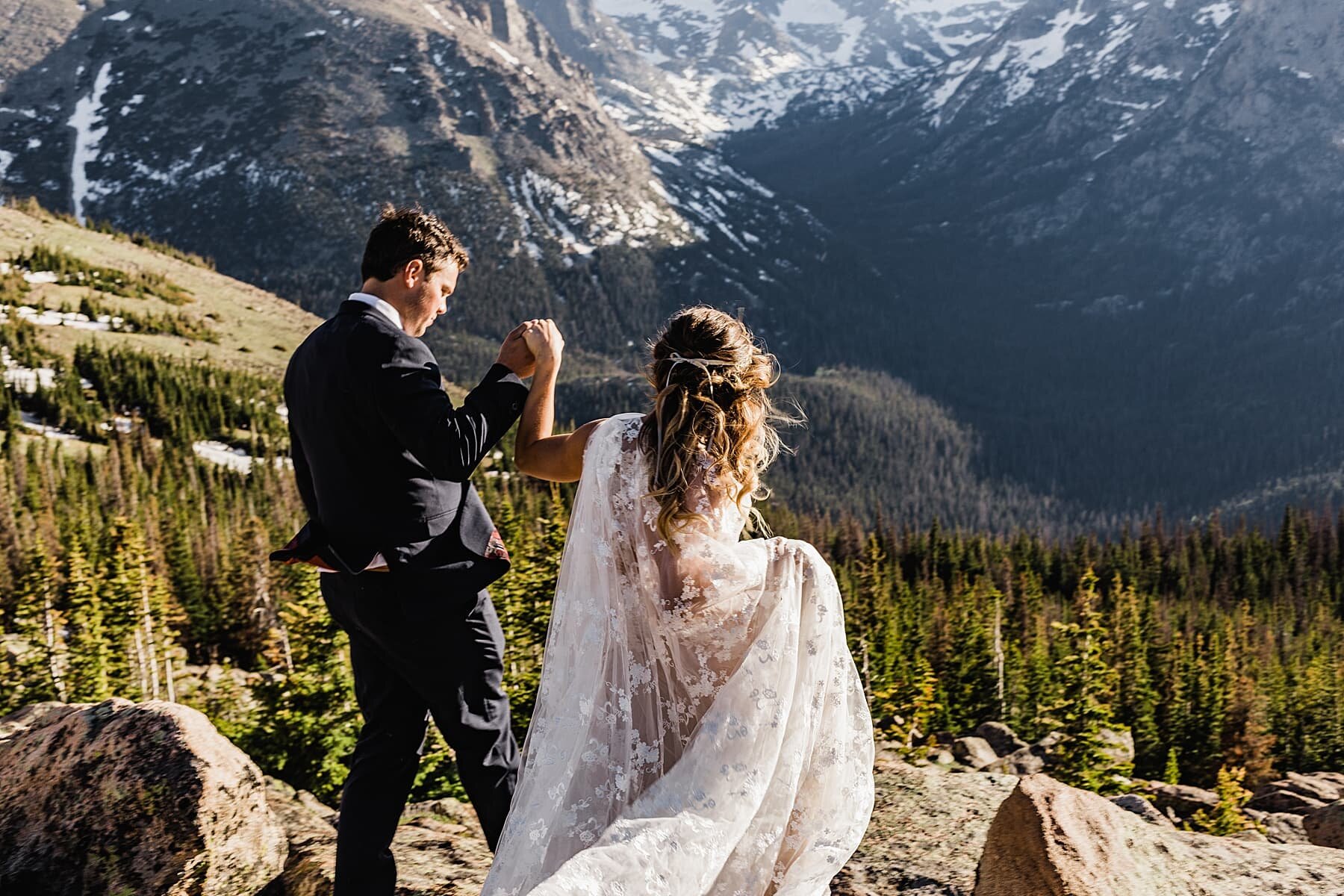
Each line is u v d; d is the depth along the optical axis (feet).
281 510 358.84
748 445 11.25
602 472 11.19
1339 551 467.52
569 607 11.26
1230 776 54.80
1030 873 12.91
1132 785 91.97
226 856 15.88
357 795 13.01
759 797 10.53
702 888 10.03
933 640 236.22
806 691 11.19
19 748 16.78
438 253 12.59
